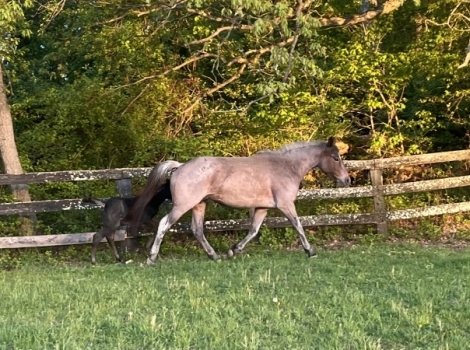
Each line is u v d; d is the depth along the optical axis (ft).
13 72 38.37
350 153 44.93
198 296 20.49
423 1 39.63
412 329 16.31
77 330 16.53
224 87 42.93
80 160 41.27
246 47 40.45
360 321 16.93
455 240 35.17
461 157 37.09
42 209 31.58
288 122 40.63
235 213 36.40
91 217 35.45
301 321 17.46
